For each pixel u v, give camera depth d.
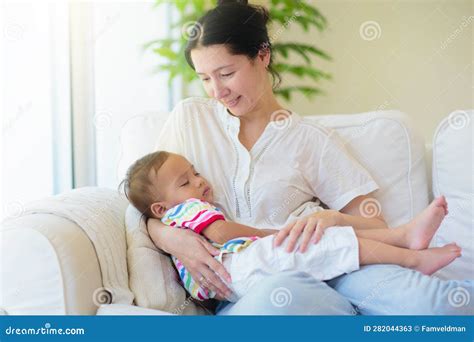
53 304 1.00
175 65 2.48
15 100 1.88
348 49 3.08
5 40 1.85
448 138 1.39
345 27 3.07
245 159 1.35
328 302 0.98
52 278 0.99
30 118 1.93
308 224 1.13
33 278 1.00
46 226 1.01
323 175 1.36
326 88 3.10
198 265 1.14
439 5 2.99
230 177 1.36
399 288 1.02
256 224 1.32
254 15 1.30
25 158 1.92
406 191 1.42
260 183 1.33
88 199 1.24
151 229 1.23
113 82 2.34
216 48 1.24
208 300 1.25
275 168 1.35
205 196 1.32
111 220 1.21
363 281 1.07
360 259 1.09
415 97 3.06
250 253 1.11
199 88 2.67
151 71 2.53
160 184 1.28
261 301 0.94
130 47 2.42
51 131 2.01
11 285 1.00
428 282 1.00
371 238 1.17
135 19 2.44
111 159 2.30
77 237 1.03
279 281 0.96
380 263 1.10
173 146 1.41
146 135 1.55
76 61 2.12
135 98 2.45
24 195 1.91
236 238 1.18
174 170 1.29
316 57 3.09
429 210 1.15
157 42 2.42
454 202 1.34
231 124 1.37
